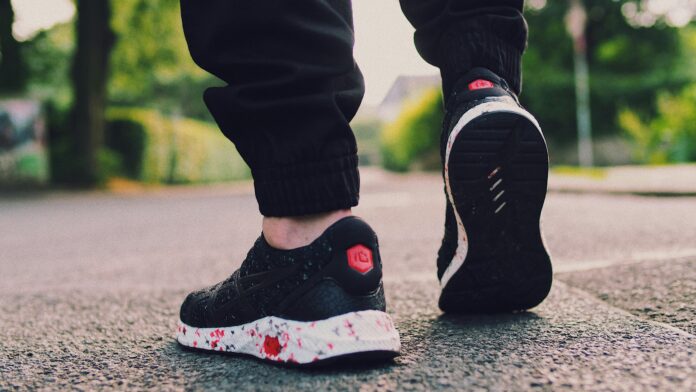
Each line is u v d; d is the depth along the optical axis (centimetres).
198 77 2842
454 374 89
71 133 1413
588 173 940
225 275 224
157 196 1145
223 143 2094
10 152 1349
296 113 94
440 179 1495
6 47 1384
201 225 489
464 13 122
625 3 1873
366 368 94
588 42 1906
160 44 1727
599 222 336
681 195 531
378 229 367
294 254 97
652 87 1617
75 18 1428
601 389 80
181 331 116
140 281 217
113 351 116
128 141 1583
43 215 696
